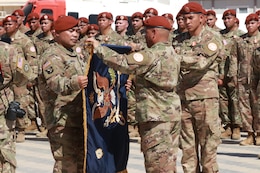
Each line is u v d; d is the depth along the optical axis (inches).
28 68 487.5
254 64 738.8
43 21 864.3
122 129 467.2
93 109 446.9
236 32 885.8
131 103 799.7
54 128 457.4
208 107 543.2
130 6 1406.3
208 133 546.3
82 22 878.4
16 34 791.1
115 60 430.6
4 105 473.4
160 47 450.3
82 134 459.5
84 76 433.1
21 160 714.2
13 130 482.0
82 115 458.6
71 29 461.1
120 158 464.1
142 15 876.6
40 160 714.2
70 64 454.6
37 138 903.1
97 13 1369.3
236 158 723.4
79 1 1347.2
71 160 460.1
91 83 446.6
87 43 439.5
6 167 472.4
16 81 484.7
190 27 540.4
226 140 879.1
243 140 832.9
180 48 545.0
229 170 645.9
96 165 445.4
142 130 457.7
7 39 498.6
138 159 713.6
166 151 447.5
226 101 884.6
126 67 432.1
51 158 729.0
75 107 457.7
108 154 453.7
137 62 432.5
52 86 444.8
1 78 473.4
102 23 842.8
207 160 550.0
